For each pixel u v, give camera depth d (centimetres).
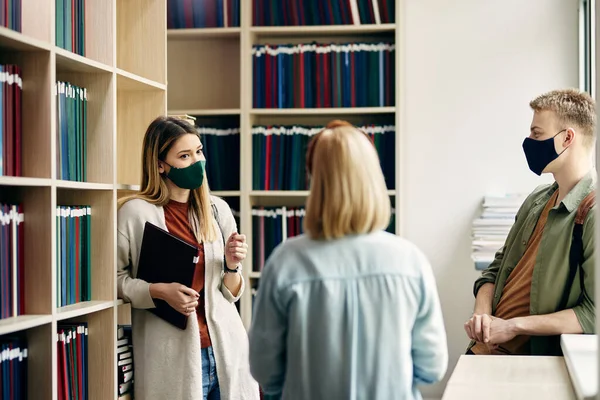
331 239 184
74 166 269
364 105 446
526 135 450
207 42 478
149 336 282
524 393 201
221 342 288
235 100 475
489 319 263
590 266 253
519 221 293
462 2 455
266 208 453
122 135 329
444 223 457
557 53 447
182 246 281
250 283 450
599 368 154
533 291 268
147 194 295
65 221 264
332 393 179
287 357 186
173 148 286
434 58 457
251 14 455
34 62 240
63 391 262
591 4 410
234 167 456
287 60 450
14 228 236
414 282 183
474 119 455
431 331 186
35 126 240
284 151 449
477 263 394
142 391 285
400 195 439
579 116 267
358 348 180
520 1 450
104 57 282
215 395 290
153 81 315
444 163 457
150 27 327
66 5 267
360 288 181
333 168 183
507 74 452
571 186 268
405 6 459
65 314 248
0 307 229
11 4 229
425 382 190
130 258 291
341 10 448
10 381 233
